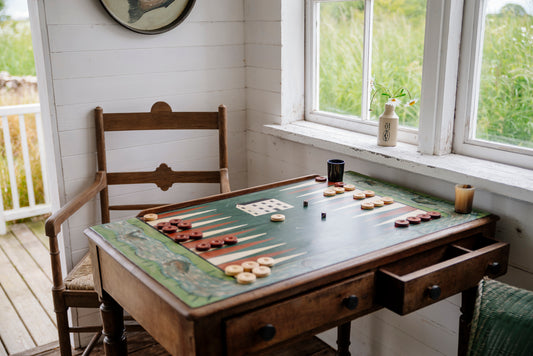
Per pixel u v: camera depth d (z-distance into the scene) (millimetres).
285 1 2426
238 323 1142
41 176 4016
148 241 1479
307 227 1558
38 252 3477
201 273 1276
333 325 1319
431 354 1969
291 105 2580
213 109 2668
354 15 2285
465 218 1629
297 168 2490
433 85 1899
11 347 2475
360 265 1318
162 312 1220
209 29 2561
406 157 1933
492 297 1360
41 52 2158
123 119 2326
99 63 2297
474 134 1939
